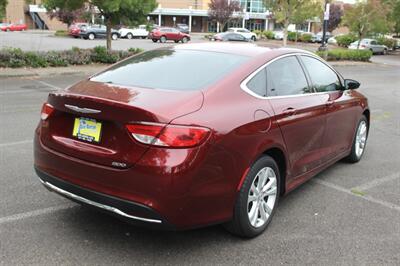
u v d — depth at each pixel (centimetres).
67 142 364
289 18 2811
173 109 335
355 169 618
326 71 540
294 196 509
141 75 405
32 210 439
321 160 511
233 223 378
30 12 7812
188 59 424
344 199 505
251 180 376
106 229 405
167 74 399
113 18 1928
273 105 409
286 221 439
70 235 392
